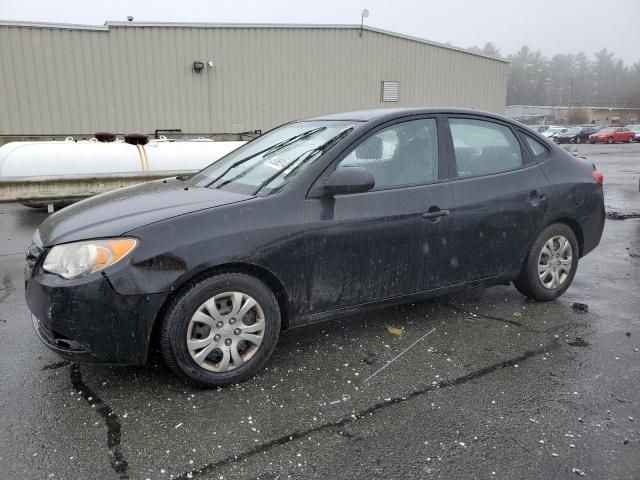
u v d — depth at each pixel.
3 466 2.34
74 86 16.08
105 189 7.98
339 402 2.87
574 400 2.88
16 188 7.39
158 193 3.47
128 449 2.46
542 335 3.75
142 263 2.71
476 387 3.02
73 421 2.68
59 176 7.66
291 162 3.38
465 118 3.89
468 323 3.96
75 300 2.68
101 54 16.27
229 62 18.03
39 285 2.77
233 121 18.48
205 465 2.36
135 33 16.58
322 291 3.24
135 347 2.77
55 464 2.36
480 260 3.84
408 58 21.31
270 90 18.88
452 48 22.27
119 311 2.70
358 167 3.16
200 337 2.92
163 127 17.45
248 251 2.92
